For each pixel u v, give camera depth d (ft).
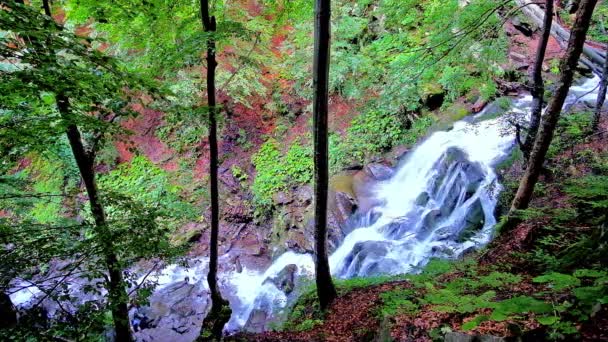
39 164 29.35
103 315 16.40
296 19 29.50
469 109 42.80
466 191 34.71
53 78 12.79
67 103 15.34
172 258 21.17
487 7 24.27
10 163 17.63
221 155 51.39
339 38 43.37
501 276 15.37
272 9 29.60
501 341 10.55
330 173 45.52
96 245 18.24
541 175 29.81
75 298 16.51
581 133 28.94
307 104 53.88
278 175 47.44
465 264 23.45
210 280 26.71
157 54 24.25
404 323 15.25
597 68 43.34
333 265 36.14
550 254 19.03
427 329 14.06
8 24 11.62
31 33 11.98
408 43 37.45
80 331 15.44
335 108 52.01
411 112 45.65
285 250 40.52
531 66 43.68
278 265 39.11
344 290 26.89
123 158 53.16
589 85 42.24
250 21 32.30
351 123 49.57
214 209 25.66
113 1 21.62
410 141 43.93
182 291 36.37
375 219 38.27
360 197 41.34
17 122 14.57
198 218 44.88
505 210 30.66
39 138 15.23
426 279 23.65
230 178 49.08
